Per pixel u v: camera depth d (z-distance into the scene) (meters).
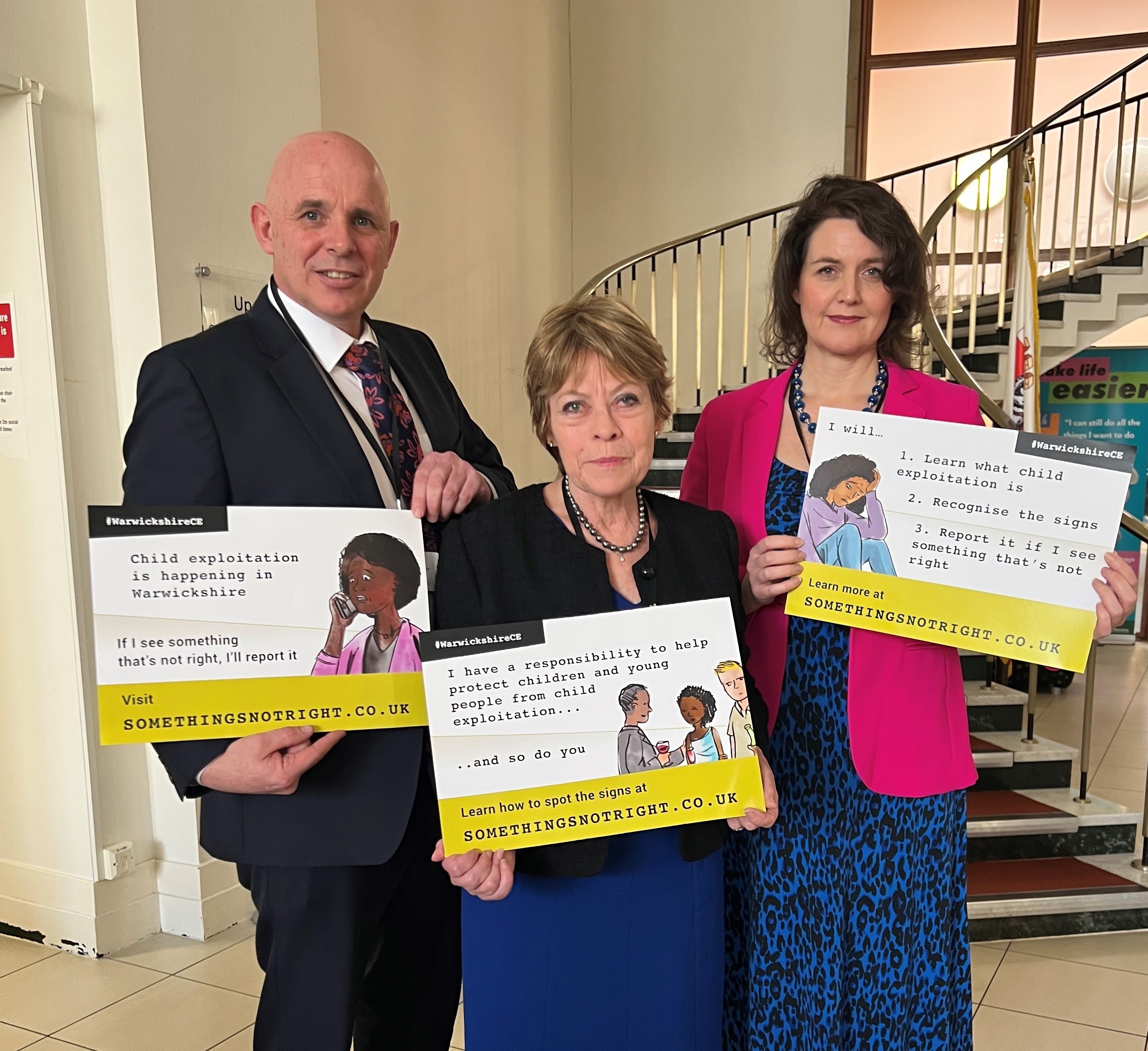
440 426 1.53
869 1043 1.42
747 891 1.47
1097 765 4.02
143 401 1.25
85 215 2.42
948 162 5.63
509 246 5.45
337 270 1.32
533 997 1.16
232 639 1.14
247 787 1.14
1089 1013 2.28
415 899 1.51
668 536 1.24
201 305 2.56
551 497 1.24
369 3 3.96
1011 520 1.27
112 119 2.40
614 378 1.12
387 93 4.12
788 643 1.42
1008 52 6.21
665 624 1.11
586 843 1.12
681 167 6.29
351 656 1.17
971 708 3.44
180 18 2.46
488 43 5.09
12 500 2.46
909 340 1.53
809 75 6.09
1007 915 2.65
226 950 2.56
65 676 2.47
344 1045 1.32
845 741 1.39
